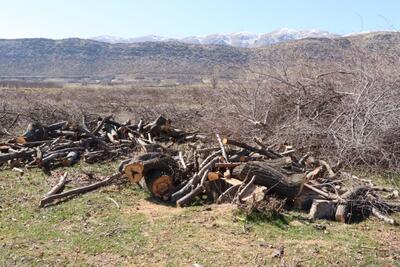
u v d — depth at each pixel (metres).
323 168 8.77
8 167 10.25
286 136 10.51
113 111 18.64
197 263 5.38
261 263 5.36
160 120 12.76
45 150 10.77
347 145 9.42
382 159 9.30
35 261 5.47
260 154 8.91
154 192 7.80
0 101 18.27
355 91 10.80
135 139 11.63
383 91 9.90
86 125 12.85
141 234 6.26
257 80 12.53
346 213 6.82
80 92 32.09
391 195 7.87
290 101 11.89
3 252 5.70
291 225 6.54
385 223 6.76
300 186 7.12
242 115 11.70
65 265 5.38
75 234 6.29
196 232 6.28
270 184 7.28
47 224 6.69
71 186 8.70
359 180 8.30
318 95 11.46
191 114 15.77
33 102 18.14
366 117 9.45
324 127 10.48
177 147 11.93
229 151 8.98
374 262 5.44
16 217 6.99
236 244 5.88
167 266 5.34
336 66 12.26
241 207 6.85
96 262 5.46
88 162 10.59
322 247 5.81
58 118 15.62
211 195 7.70
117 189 8.40
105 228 6.49
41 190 8.48
